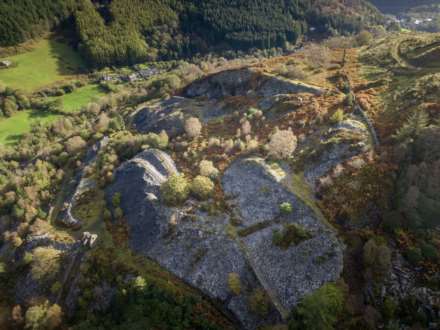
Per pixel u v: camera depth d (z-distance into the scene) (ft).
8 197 265.13
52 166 301.02
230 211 203.41
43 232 227.20
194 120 286.46
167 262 186.29
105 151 288.30
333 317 132.05
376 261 147.43
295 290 158.71
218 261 179.52
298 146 236.63
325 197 188.03
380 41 397.19
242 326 157.48
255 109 294.05
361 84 290.56
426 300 136.05
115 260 193.98
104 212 225.56
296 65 351.67
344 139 215.10
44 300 190.70
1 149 379.35
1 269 213.46
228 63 505.66
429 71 279.49
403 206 163.22
